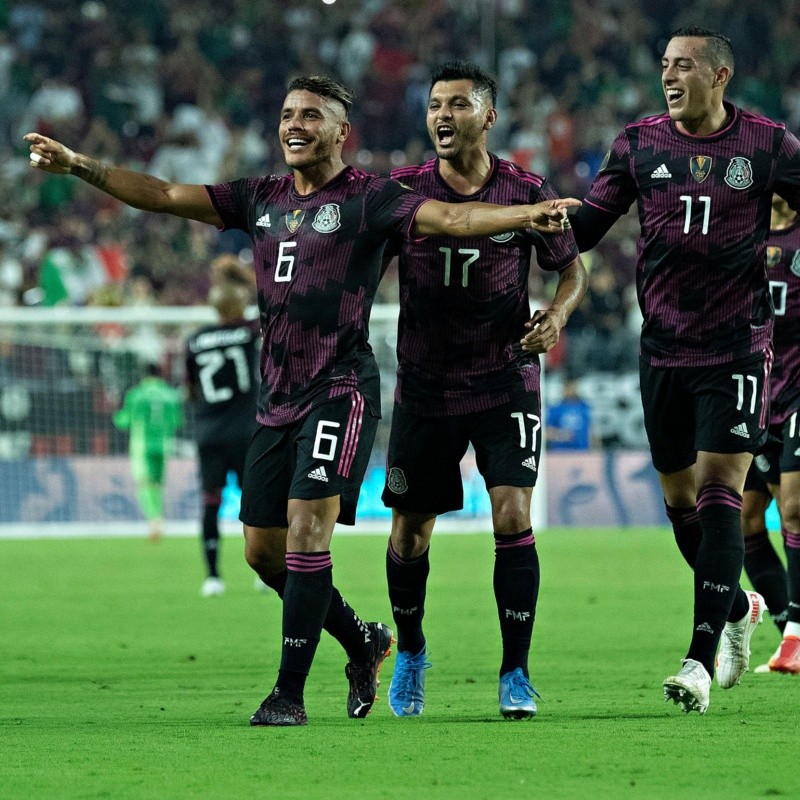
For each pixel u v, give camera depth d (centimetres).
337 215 1861
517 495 1953
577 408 6769
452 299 1959
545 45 8988
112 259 7669
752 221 1975
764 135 1969
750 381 1973
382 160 8544
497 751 1603
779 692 2167
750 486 2598
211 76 8781
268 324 1898
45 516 6481
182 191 1941
